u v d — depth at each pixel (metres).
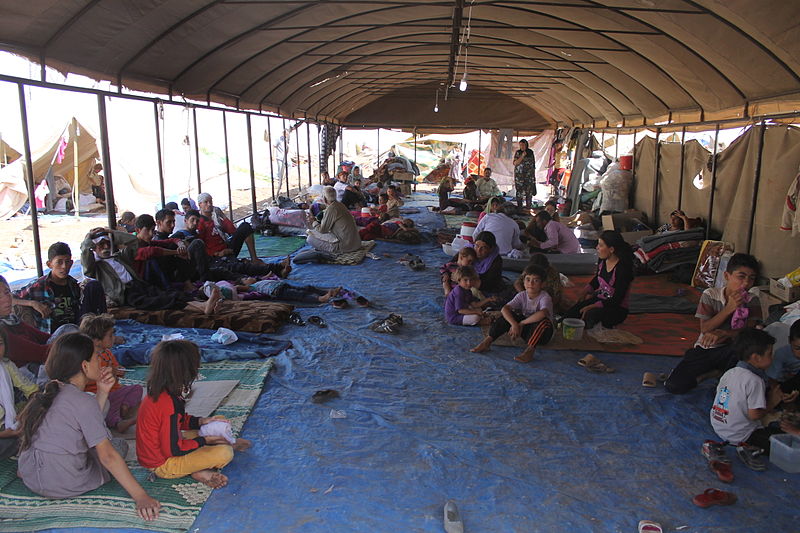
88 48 6.33
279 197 14.59
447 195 17.20
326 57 11.66
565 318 6.11
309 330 6.10
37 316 4.91
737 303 4.59
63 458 3.08
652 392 4.70
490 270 7.00
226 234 9.43
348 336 5.93
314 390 4.65
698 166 10.19
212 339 5.61
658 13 7.00
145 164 16.72
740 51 7.05
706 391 4.71
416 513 3.12
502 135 22.94
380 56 12.93
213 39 7.89
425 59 13.73
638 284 8.41
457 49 12.09
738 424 3.78
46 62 5.90
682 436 4.02
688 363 4.66
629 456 3.75
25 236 11.98
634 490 3.38
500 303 6.62
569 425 4.14
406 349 5.60
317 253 9.48
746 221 8.48
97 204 16.17
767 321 5.54
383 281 8.34
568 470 3.57
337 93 17.94
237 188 22.61
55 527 2.96
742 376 3.74
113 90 7.50
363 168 30.59
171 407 3.27
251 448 3.74
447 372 5.06
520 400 4.53
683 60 8.56
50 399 3.09
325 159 20.72
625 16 7.57
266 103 13.94
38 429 3.08
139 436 3.33
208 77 9.77
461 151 27.19
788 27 5.79
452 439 3.91
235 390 4.57
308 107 17.59
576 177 15.59
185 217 8.49
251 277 7.92
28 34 5.48
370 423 4.12
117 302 6.44
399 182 21.25
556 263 9.02
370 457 3.66
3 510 3.07
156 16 6.38
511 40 10.74
